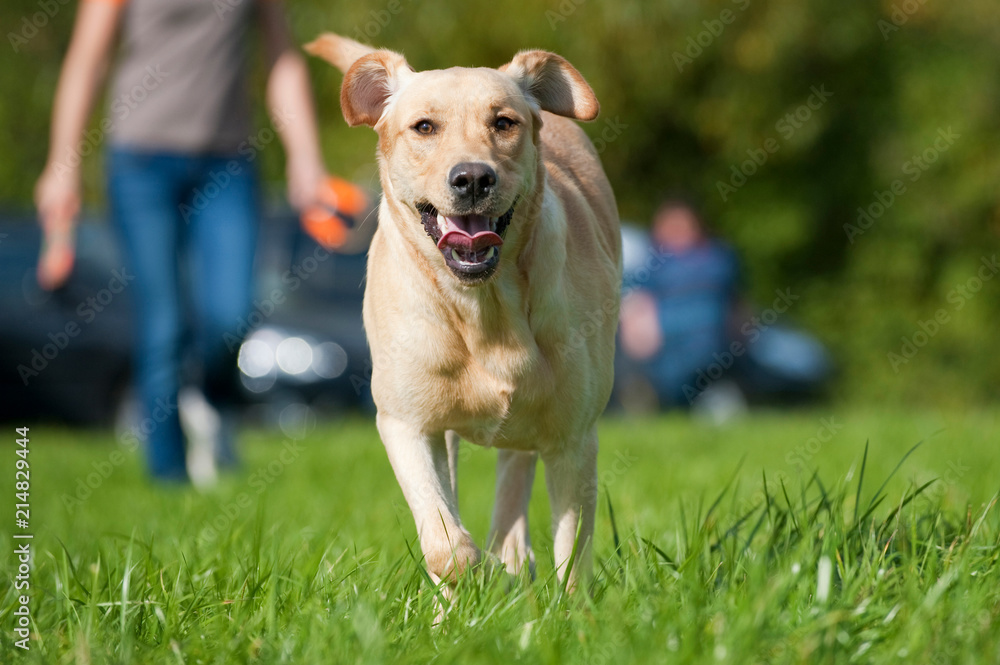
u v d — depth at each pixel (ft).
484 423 14.35
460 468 30.19
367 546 16.06
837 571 12.35
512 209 13.73
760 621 10.19
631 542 14.03
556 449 14.44
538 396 13.92
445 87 14.26
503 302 13.55
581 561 13.97
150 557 13.96
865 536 13.38
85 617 12.14
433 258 13.73
